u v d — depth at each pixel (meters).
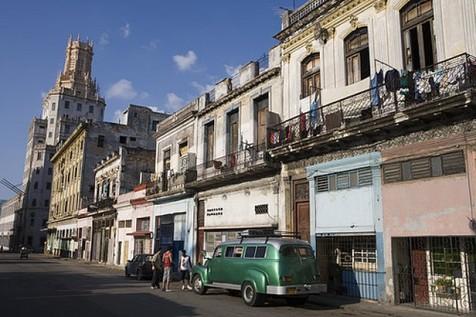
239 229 22.17
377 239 14.29
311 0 19.22
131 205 36.88
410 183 13.45
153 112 56.53
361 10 16.56
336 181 16.23
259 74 21.97
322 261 16.78
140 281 22.70
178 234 28.50
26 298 14.95
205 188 25.75
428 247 13.48
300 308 13.34
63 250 59.06
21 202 101.50
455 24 13.05
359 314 12.34
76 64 128.00
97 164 50.41
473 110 11.89
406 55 14.65
